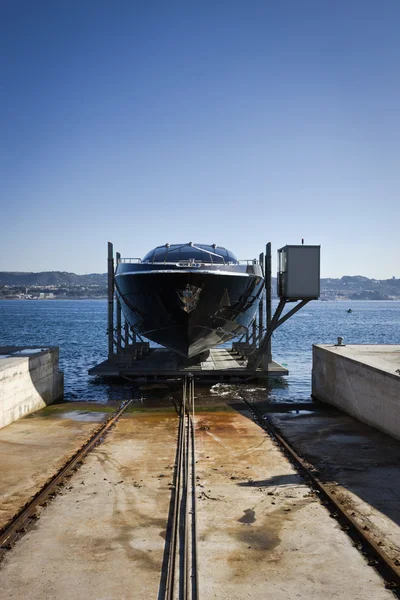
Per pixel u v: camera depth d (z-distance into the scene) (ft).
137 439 35.94
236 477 27.32
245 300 63.00
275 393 62.13
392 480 26.94
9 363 42.60
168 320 57.47
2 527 20.86
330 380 51.57
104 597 15.93
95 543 19.48
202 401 52.85
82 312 407.23
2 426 40.01
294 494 24.75
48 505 23.22
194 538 19.83
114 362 67.82
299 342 152.25
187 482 26.30
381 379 38.52
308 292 54.65
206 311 56.65
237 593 16.15
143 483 26.21
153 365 68.33
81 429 39.24
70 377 74.38
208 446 33.91
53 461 30.40
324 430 39.22
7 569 17.60
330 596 15.99
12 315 346.33
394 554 18.44
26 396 45.47
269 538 19.93
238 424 41.04
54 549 19.01
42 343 142.51
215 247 65.67
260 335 74.13
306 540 19.75
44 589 16.37
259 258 74.02
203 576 17.11
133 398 55.36
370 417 40.70
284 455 31.78
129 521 21.49
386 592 16.22
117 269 64.69
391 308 645.92
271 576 17.15
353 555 18.58
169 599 15.60
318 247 54.70
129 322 72.28
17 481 26.76
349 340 162.61
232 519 21.71
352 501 23.75
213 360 75.25
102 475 27.55
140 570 17.51
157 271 53.42
